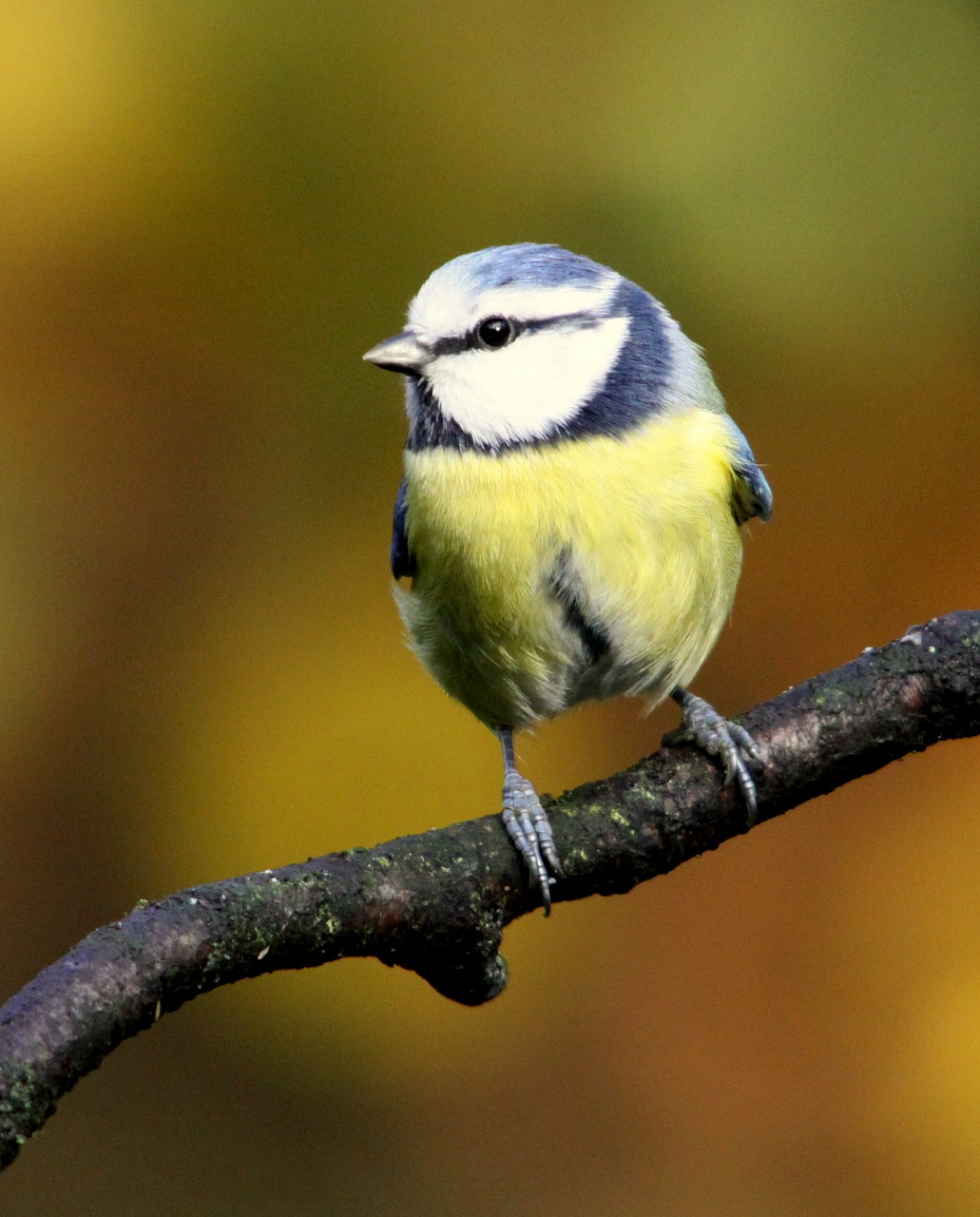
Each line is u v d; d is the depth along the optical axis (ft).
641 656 8.07
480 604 8.07
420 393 8.07
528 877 7.97
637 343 8.07
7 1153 7.87
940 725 8.00
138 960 7.89
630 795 7.99
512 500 8.05
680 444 8.06
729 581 8.09
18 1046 7.88
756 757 8.00
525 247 8.09
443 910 7.95
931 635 8.00
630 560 8.05
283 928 7.92
